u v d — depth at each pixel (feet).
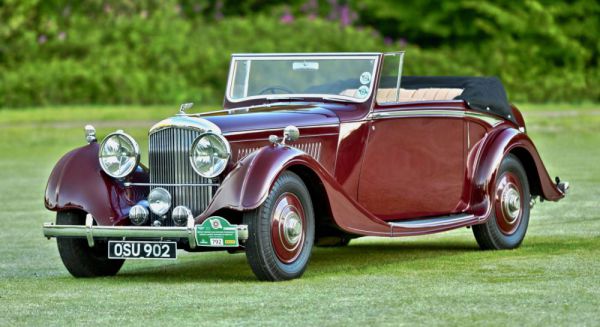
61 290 36.04
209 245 35.42
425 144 42.78
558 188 48.21
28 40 160.66
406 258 42.83
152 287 36.17
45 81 152.35
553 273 37.04
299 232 36.83
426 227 41.11
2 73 153.38
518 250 44.16
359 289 34.32
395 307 30.96
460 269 38.73
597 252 42.57
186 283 36.96
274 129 38.42
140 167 39.47
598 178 75.15
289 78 42.91
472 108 44.34
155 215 37.86
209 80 159.94
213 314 30.50
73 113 140.05
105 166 38.24
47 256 45.75
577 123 135.23
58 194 38.32
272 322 29.14
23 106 149.38
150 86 155.53
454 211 44.06
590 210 58.44
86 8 171.01
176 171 37.47
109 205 37.88
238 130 37.45
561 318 28.94
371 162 41.09
